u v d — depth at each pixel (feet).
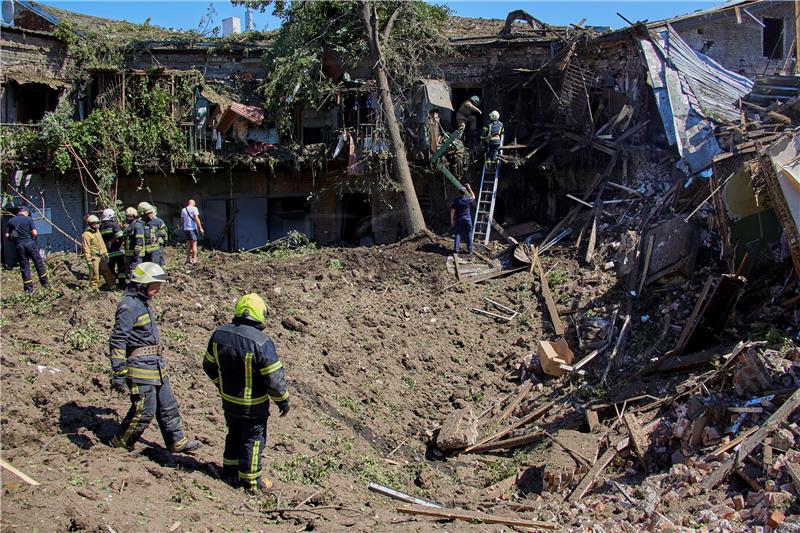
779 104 58.59
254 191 76.69
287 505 25.36
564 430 38.73
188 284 46.98
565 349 45.85
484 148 69.97
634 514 28.27
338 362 42.01
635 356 45.11
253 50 76.38
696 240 50.19
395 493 29.63
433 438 38.70
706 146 57.57
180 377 33.99
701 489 29.32
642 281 50.55
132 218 48.08
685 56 65.00
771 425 30.63
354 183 74.79
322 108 73.97
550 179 71.05
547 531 27.37
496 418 42.16
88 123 69.15
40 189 70.28
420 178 75.36
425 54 75.15
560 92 71.10
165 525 21.06
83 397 28.86
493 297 55.83
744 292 44.19
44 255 69.97
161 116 71.36
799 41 73.31
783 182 41.09
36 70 71.51
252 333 24.58
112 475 23.40
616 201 62.18
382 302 52.85
